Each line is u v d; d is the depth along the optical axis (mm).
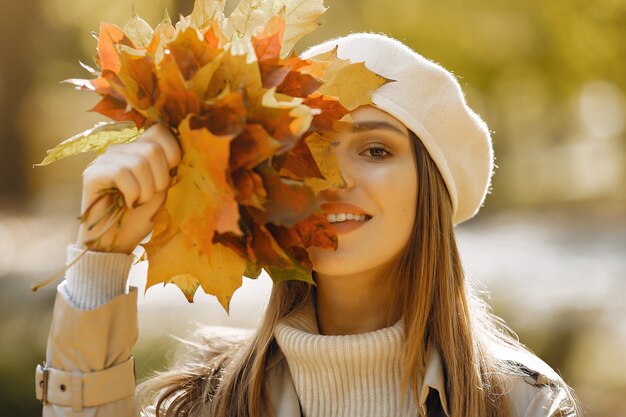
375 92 1964
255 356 2146
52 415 1761
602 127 30578
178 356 2777
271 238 1624
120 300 1767
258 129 1493
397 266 2062
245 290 6727
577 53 15117
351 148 1965
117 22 15422
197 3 1716
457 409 1940
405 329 2010
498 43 15461
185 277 1735
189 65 1568
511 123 23484
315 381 2006
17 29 16359
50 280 1605
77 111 18656
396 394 1982
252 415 2039
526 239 14547
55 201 17203
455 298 2094
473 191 2219
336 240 1745
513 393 2000
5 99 16625
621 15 14344
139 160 1588
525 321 7098
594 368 6328
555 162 26281
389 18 15227
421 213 2059
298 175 1659
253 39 1615
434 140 2035
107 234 1713
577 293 8719
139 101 1571
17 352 5168
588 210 19469
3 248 12219
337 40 2088
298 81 1653
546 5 14836
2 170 16750
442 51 15195
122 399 1781
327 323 2166
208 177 1515
